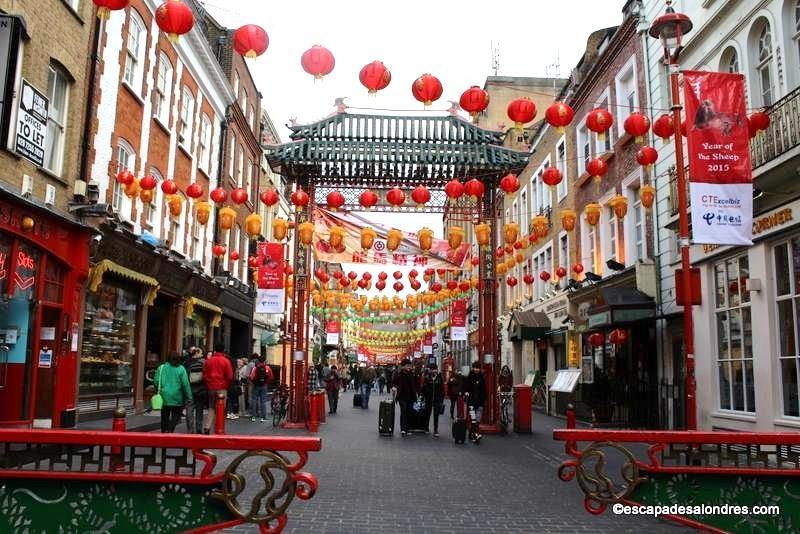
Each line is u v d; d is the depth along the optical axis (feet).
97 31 44.88
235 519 15.69
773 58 38.42
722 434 18.04
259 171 102.47
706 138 30.48
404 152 56.29
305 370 57.21
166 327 62.69
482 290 58.85
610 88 65.67
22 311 37.17
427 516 23.47
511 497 27.32
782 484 18.01
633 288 56.54
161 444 15.75
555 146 86.43
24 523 15.66
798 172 33.53
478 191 44.50
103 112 46.68
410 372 54.44
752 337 38.58
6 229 34.17
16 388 36.83
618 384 59.31
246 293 91.86
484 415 56.49
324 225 58.75
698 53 47.70
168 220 61.82
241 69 91.71
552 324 84.69
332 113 59.11
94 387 46.96
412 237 59.06
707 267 44.34
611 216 66.90
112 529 15.65
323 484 29.35
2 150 33.71
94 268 44.19
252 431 51.72
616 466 35.12
